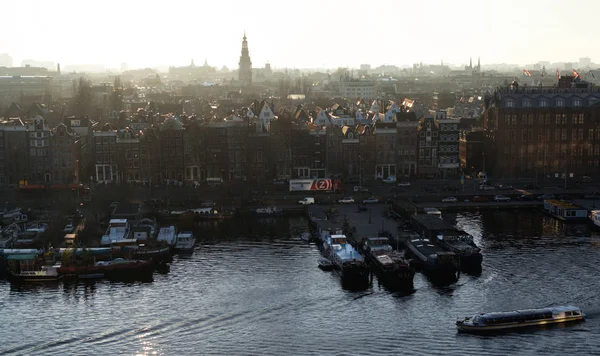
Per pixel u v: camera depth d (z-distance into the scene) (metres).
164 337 139.62
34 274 173.25
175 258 190.12
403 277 164.12
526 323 142.00
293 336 139.38
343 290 163.75
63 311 153.12
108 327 144.38
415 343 135.88
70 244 197.00
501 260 184.50
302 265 182.88
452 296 159.25
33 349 135.12
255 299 158.50
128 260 178.88
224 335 140.38
